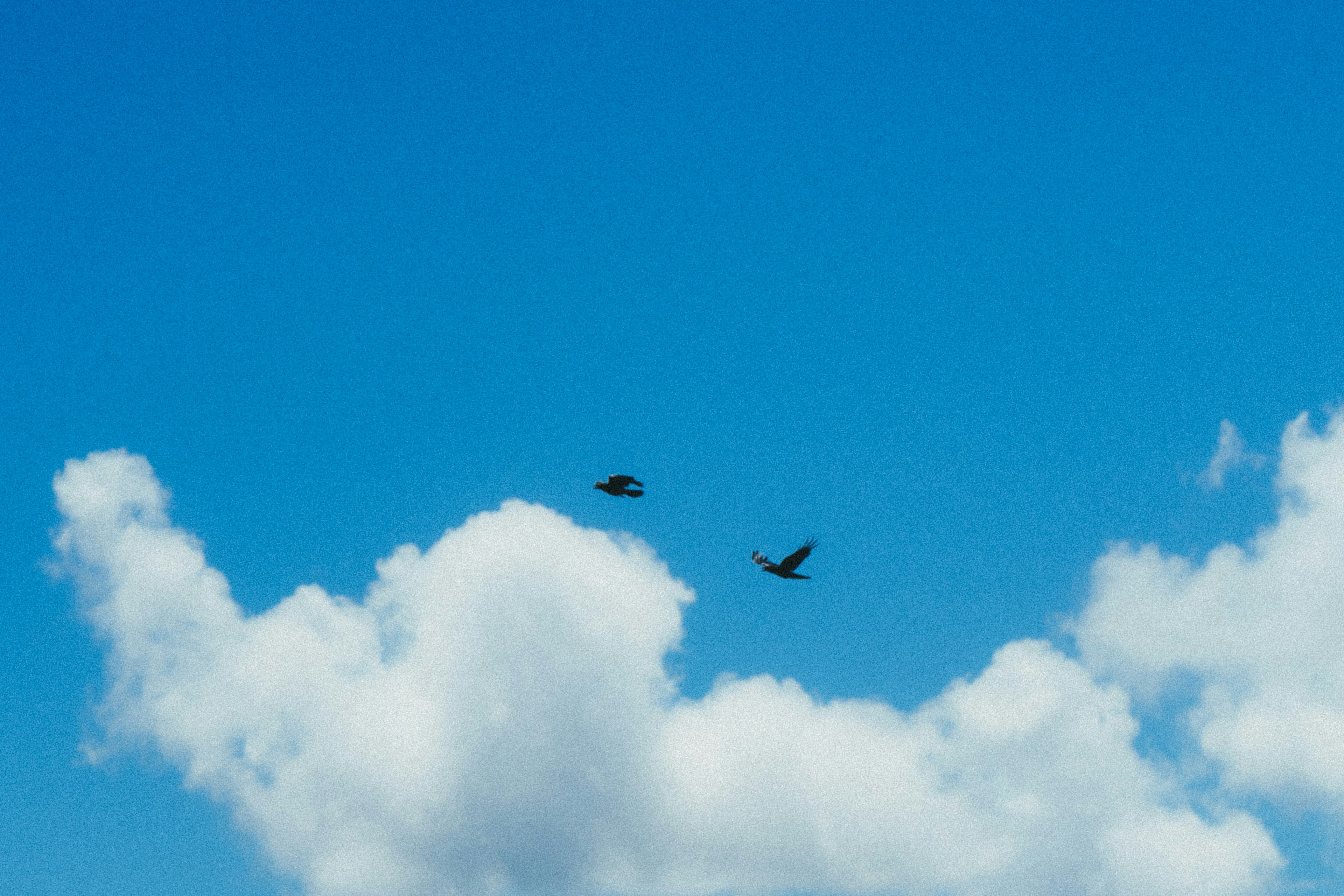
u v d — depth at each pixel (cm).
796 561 5694
